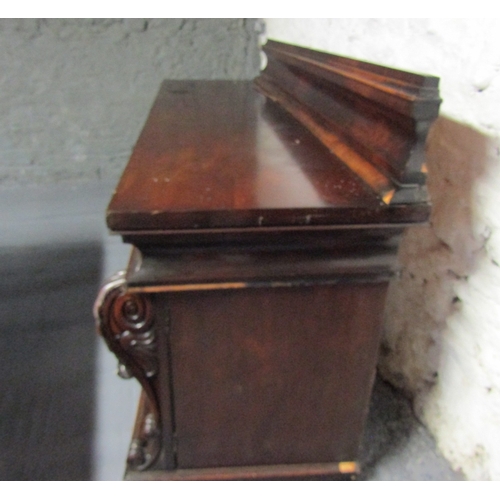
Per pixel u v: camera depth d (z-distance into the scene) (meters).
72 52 1.97
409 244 1.01
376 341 0.72
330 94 0.86
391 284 1.11
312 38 1.46
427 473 0.93
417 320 1.02
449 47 0.80
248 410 0.78
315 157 0.74
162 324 0.68
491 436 0.84
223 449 0.82
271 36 1.98
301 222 0.56
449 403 0.94
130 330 0.69
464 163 0.81
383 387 1.14
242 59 2.15
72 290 1.62
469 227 0.82
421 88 0.53
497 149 0.73
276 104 1.15
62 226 2.00
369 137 0.67
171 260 0.61
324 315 0.69
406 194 0.57
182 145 0.80
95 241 1.92
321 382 0.76
